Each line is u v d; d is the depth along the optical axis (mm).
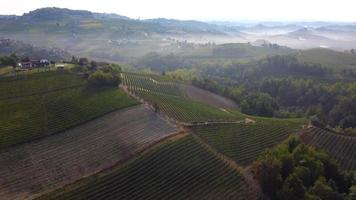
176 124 117438
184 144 103375
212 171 94812
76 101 124750
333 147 121250
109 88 140500
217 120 129125
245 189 90500
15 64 161125
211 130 117562
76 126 110688
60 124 109562
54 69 154375
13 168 87438
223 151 105625
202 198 84875
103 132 108125
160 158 95375
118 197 80875
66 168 89188
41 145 98812
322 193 84375
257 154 108188
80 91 133500
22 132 101812
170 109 132250
